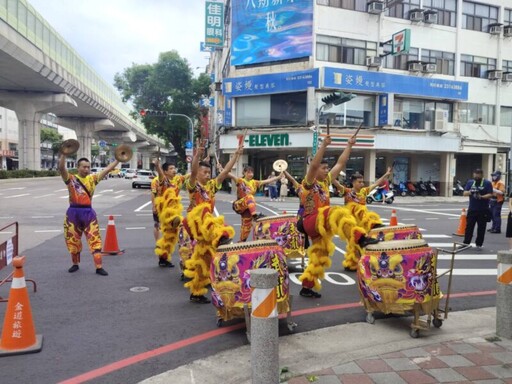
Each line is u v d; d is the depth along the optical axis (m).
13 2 26.31
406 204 24.30
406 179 31.25
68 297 6.10
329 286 6.80
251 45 27.44
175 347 4.46
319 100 25.80
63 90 40.69
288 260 8.60
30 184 37.78
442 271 7.85
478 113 31.56
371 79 26.56
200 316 5.39
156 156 7.77
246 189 8.38
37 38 30.61
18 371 3.92
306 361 4.02
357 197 7.30
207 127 40.00
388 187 24.92
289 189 28.67
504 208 22.67
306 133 25.88
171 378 3.79
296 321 5.18
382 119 27.33
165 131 41.81
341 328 4.92
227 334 4.82
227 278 4.54
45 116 72.31
